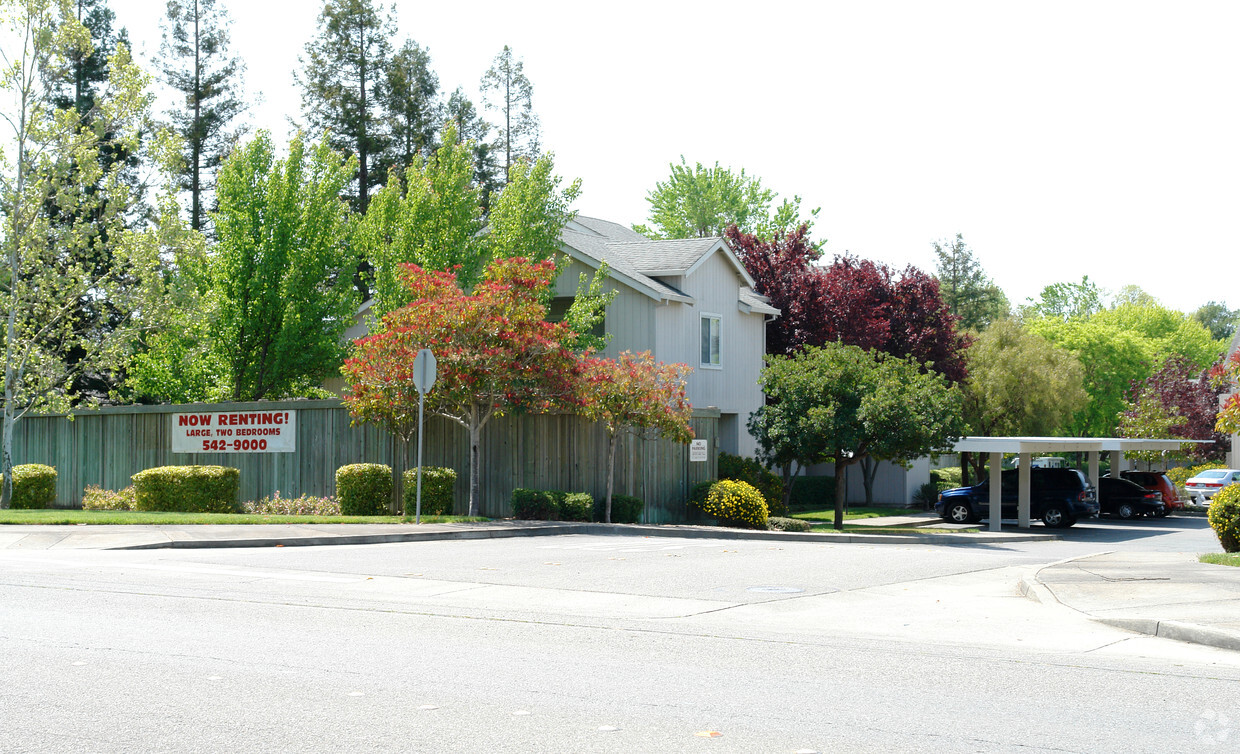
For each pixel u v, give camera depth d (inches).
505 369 831.1
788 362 1098.7
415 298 1098.7
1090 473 1352.1
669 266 1224.8
